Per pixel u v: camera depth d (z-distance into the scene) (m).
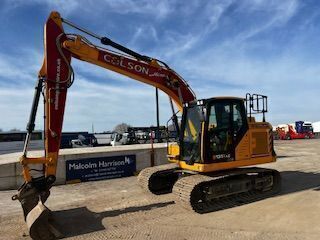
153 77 9.77
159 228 7.69
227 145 9.71
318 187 11.59
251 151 10.19
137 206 9.56
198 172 9.86
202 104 9.38
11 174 12.55
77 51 8.45
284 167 16.56
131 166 15.27
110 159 14.67
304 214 8.49
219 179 9.41
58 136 7.98
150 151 15.87
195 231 7.46
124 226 7.88
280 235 7.10
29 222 7.05
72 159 13.75
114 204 9.88
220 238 7.00
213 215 8.60
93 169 14.22
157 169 10.99
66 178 13.59
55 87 8.05
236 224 7.88
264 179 10.57
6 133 39.03
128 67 9.38
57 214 8.95
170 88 10.05
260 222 7.98
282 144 36.56
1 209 9.58
